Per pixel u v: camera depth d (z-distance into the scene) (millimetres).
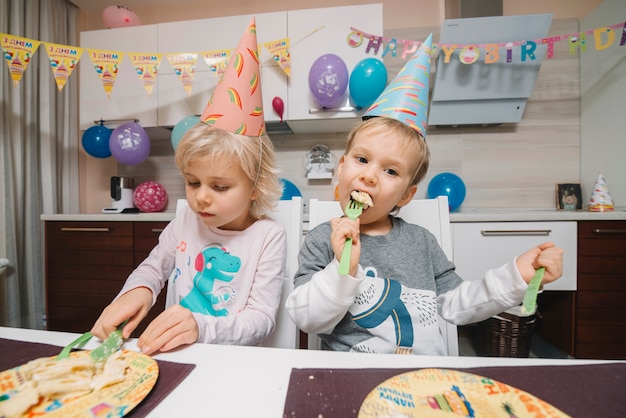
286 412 280
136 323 490
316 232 710
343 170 626
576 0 1713
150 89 1390
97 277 1559
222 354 395
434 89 1625
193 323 448
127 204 1858
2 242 1546
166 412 288
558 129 1748
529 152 1772
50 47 1252
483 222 1357
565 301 1369
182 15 1981
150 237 1516
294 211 839
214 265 718
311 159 1844
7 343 420
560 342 1407
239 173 603
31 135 1718
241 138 605
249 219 785
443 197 840
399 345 605
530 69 1535
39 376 310
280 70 1586
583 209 1687
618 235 1279
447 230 821
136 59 1376
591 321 1294
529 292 440
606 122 1553
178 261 766
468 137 1810
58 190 1911
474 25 1477
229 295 697
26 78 1691
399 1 1819
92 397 296
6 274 1562
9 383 306
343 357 386
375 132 590
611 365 351
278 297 701
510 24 1458
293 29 1566
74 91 2016
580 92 1716
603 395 301
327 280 510
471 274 1368
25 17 1685
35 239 1732
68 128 1964
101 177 2096
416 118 637
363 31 1528
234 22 1604
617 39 1459
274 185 745
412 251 688
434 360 377
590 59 1641
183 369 354
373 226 726
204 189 586
